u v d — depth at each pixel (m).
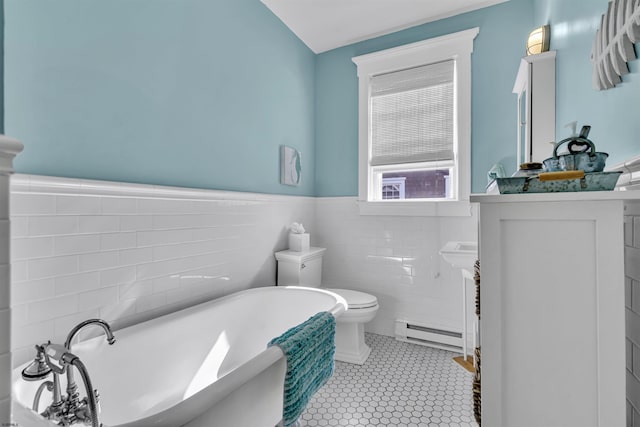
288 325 2.12
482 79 2.52
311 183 3.18
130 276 1.51
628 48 0.85
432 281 2.65
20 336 1.13
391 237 2.83
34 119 1.19
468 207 2.52
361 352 2.36
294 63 2.92
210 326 1.74
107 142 1.43
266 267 2.51
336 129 3.14
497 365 0.79
